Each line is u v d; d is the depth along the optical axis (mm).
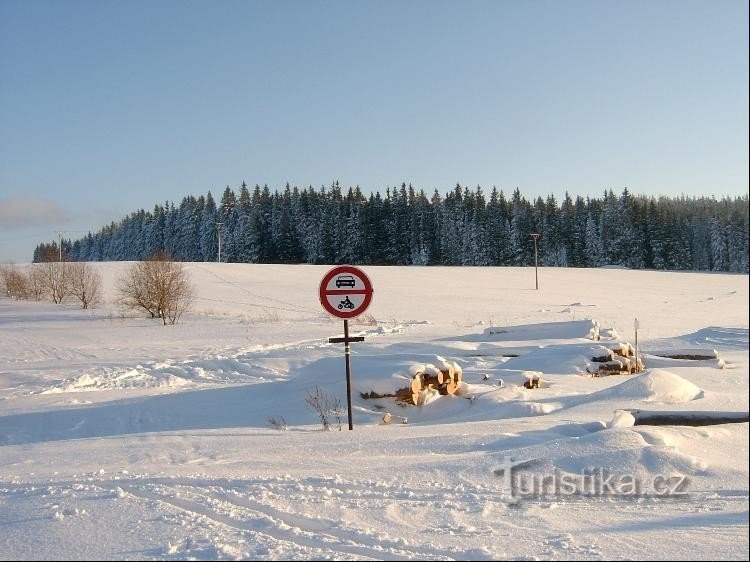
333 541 4410
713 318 33688
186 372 16141
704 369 10695
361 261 105312
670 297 52438
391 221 106688
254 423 9258
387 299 48188
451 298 49750
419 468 5922
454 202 111688
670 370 10586
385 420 9062
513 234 108438
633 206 102062
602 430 6371
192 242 121562
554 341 17047
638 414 7004
